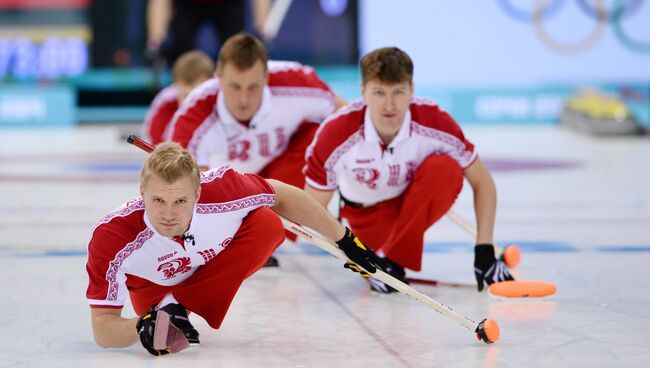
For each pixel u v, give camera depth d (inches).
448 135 601.9
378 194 632.4
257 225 464.1
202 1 1932.8
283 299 581.6
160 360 444.1
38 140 1808.6
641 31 1963.6
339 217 677.9
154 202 416.5
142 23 1967.3
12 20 1951.3
